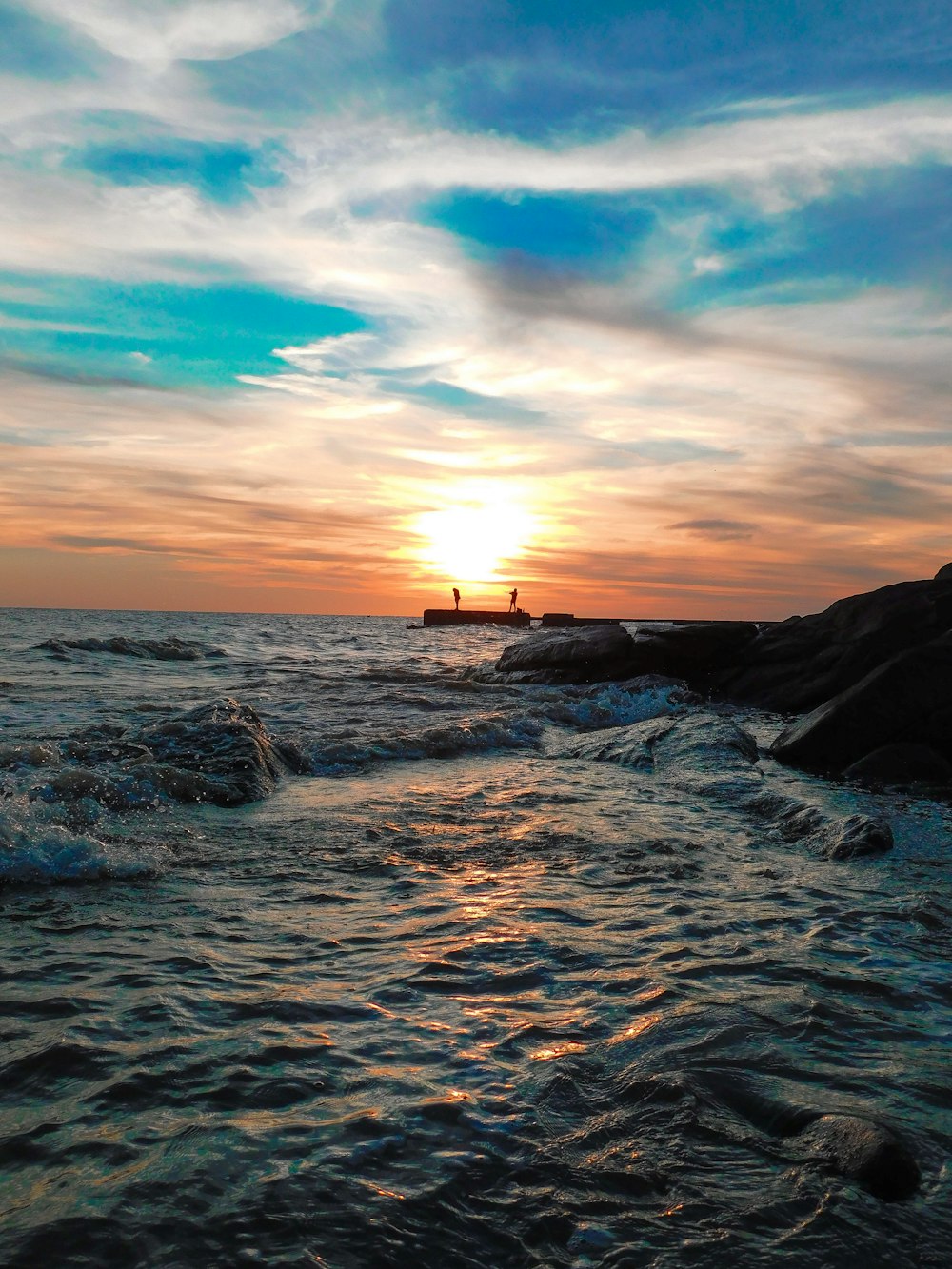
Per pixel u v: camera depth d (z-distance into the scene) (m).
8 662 23.52
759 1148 2.71
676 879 5.95
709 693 19.47
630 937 4.71
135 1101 2.86
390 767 10.26
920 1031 3.62
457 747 11.66
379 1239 2.21
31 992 3.71
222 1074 3.05
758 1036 3.48
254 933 4.58
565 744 12.55
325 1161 2.54
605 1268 2.15
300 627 73.50
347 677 21.27
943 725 11.71
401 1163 2.55
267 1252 2.14
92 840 5.93
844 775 11.19
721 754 10.77
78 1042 3.26
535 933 4.71
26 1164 2.50
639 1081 3.07
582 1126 2.79
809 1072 3.20
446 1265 2.14
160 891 5.27
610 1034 3.47
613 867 6.20
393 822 7.37
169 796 7.67
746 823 7.96
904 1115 2.92
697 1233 2.28
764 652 19.72
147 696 16.16
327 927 4.72
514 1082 3.05
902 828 7.84
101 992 3.74
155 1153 2.56
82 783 7.36
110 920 4.72
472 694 17.58
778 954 4.50
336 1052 3.25
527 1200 2.40
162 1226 2.23
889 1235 2.29
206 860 5.99
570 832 7.20
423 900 5.29
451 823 7.39
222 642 41.06
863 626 18.44
